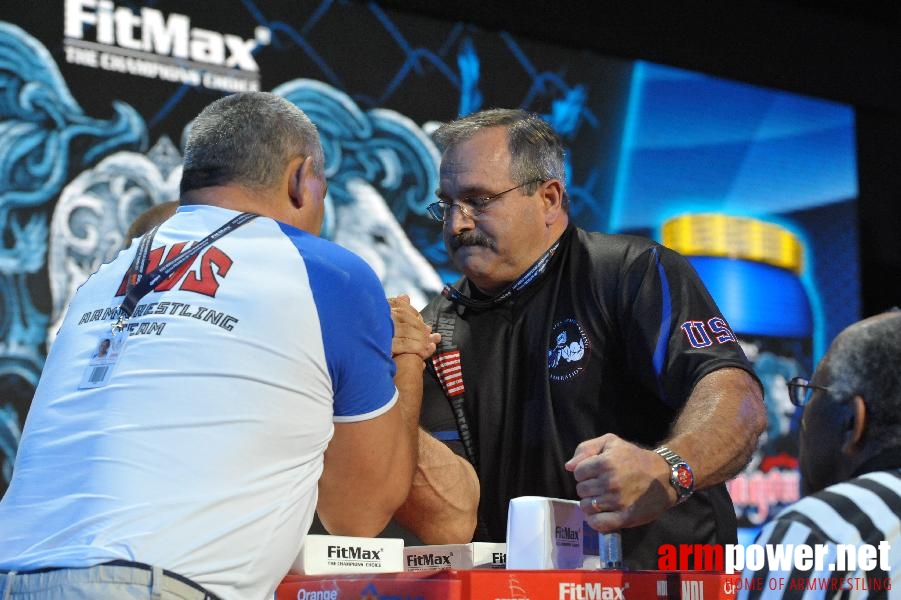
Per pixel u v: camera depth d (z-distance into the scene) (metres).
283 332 1.55
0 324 4.06
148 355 1.52
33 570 1.42
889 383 1.52
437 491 2.02
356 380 1.63
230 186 1.72
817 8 6.36
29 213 4.16
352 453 1.67
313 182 1.79
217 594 1.43
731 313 5.60
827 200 6.02
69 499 1.46
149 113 4.44
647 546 2.06
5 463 4.01
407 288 4.86
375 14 5.04
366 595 1.44
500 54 5.32
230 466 1.47
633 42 5.60
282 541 1.52
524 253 2.24
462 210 2.22
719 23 5.84
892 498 1.44
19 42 4.22
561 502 1.58
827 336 5.84
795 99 6.05
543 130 2.29
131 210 4.36
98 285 1.70
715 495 2.16
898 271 6.27
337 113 4.86
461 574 1.34
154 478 1.44
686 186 5.63
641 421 2.17
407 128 5.03
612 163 5.47
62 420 1.54
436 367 2.31
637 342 2.10
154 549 1.40
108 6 4.41
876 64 6.32
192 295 1.56
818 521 1.43
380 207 4.88
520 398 2.24
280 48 4.79
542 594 1.38
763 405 1.94
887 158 6.41
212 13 4.64
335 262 1.64
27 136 4.19
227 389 1.50
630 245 2.21
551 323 2.23
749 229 5.74
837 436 1.56
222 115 1.76
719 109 5.80
